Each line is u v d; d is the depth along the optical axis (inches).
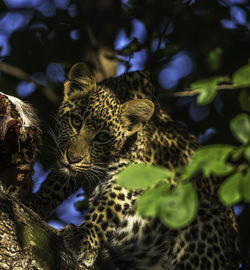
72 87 330.6
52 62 413.1
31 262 202.5
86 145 316.5
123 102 339.3
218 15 424.8
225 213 322.0
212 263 303.4
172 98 413.1
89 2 445.7
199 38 420.8
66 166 317.4
